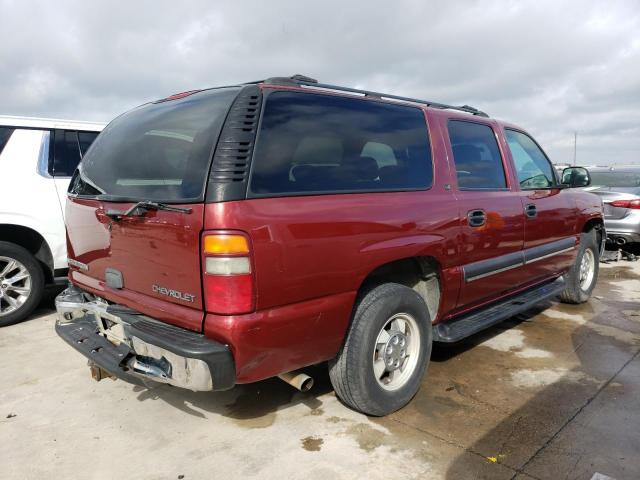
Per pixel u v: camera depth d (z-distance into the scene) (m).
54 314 5.24
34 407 3.25
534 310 5.38
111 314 2.76
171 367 2.37
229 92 2.63
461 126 3.76
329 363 2.95
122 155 2.92
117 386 3.54
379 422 3.02
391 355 3.06
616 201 8.06
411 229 3.00
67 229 3.40
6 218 4.73
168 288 2.50
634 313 5.29
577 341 4.41
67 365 3.91
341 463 2.61
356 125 2.96
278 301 2.40
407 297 3.04
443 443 2.79
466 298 3.58
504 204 3.84
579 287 5.42
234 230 2.25
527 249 4.20
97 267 3.03
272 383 3.55
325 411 3.16
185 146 2.53
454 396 3.35
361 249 2.71
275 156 2.49
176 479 2.51
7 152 4.83
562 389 3.45
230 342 2.30
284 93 2.67
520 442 2.79
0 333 4.63
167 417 3.12
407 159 3.21
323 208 2.57
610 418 3.04
